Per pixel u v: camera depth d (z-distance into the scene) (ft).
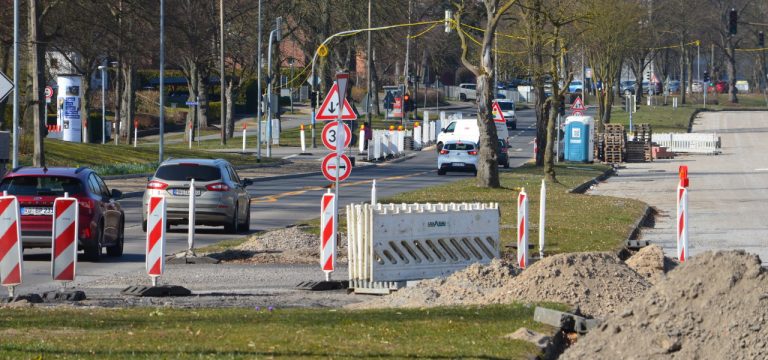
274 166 495.41
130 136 604.08
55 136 597.52
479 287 124.26
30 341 86.99
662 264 149.38
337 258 180.86
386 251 143.95
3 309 108.06
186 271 163.94
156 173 226.79
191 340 88.33
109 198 186.60
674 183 415.64
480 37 647.97
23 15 442.50
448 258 152.15
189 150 522.88
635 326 85.05
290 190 359.66
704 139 645.51
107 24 463.42
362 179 426.10
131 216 266.16
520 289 115.85
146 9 476.54
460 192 323.57
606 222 241.96
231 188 226.99
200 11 607.78
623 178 453.99
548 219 245.24
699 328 83.25
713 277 85.20
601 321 95.45
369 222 142.31
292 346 85.87
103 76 636.48
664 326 83.76
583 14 413.59
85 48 482.28
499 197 306.55
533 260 178.29
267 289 144.15
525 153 627.87
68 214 131.23
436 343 88.99
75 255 131.34
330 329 95.50
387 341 89.45
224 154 533.14
